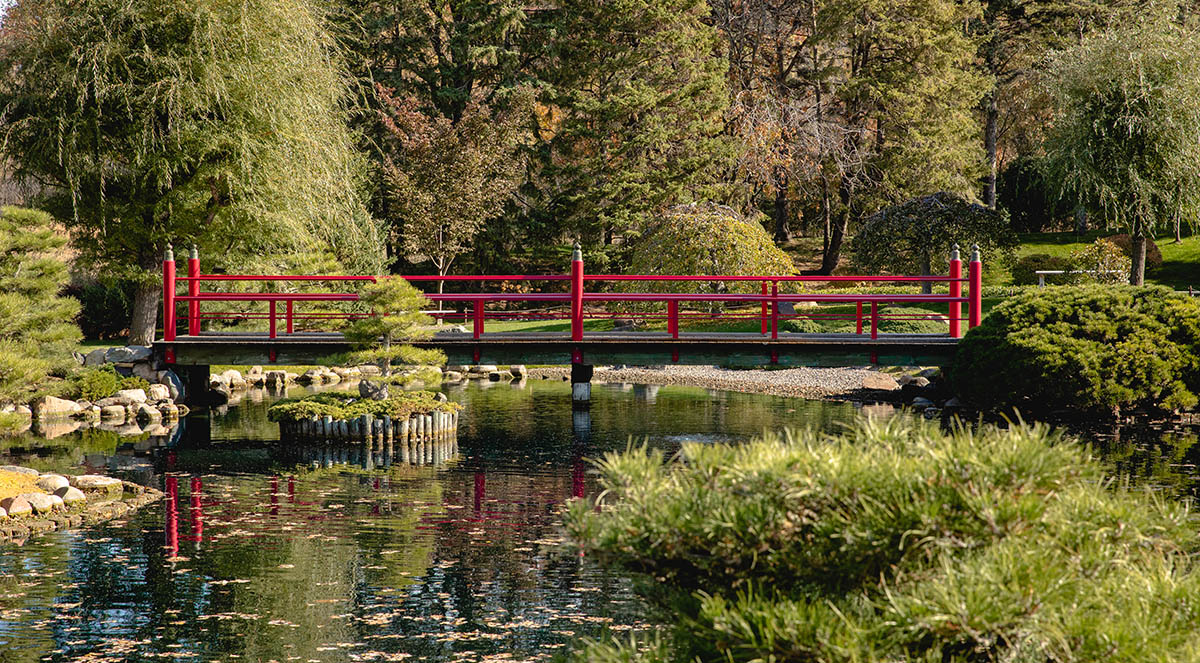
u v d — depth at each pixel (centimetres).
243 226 2288
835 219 4041
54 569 902
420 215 3403
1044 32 4294
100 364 1953
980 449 363
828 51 4319
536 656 703
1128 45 2525
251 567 916
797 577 376
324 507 1155
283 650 712
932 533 352
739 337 1761
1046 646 347
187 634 745
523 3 4047
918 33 3750
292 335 1880
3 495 1130
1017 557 345
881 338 1789
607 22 3734
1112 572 376
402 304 1630
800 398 2089
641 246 3033
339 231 2666
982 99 4450
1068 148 2625
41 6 2091
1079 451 369
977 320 1761
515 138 3753
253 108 2167
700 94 3716
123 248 2336
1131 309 1716
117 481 1238
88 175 2162
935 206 2792
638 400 2089
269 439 1627
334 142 2419
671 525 374
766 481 362
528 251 3919
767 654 343
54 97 2095
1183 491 1131
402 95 4009
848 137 3819
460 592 847
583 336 1777
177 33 2134
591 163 3753
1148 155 2522
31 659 692
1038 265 3459
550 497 1209
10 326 1625
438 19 4178
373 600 825
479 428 1731
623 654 412
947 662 364
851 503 357
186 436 1655
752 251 2825
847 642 338
